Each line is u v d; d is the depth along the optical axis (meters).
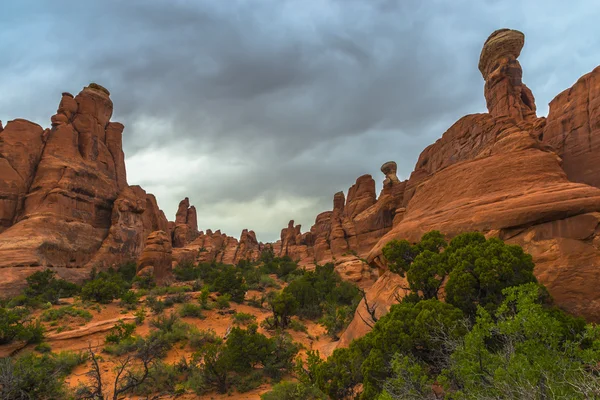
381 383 8.91
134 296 32.41
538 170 18.09
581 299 12.19
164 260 50.88
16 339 19.16
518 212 15.38
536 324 5.42
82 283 45.22
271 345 17.28
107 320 25.09
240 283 35.56
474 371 5.80
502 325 5.77
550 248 13.88
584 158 22.03
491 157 20.91
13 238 41.94
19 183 48.91
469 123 41.59
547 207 14.59
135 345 19.48
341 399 10.80
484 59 38.19
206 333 21.73
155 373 15.13
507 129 22.53
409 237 21.39
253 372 16.27
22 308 27.86
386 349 9.45
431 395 6.70
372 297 20.86
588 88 22.81
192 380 14.98
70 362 17.16
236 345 16.23
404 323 9.74
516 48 36.16
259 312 32.47
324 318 29.36
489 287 10.91
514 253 11.53
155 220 82.25
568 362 5.09
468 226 17.28
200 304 31.11
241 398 13.90
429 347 9.13
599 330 5.32
